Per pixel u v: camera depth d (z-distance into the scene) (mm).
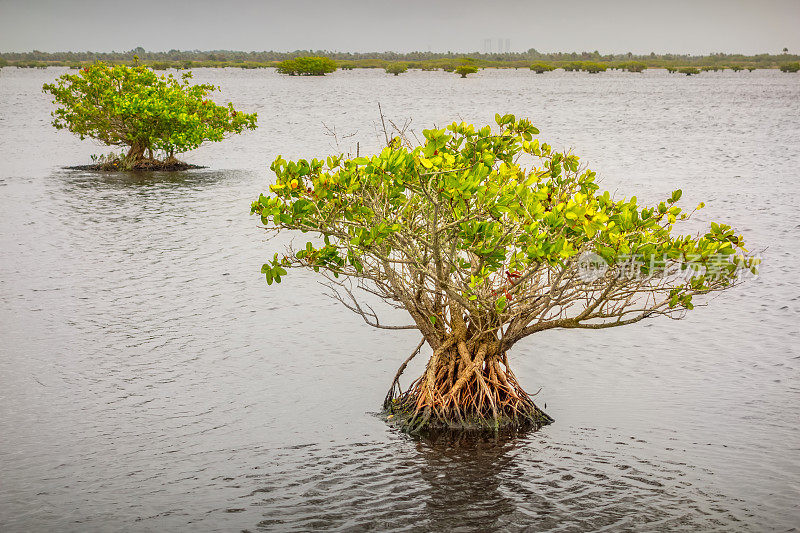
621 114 94875
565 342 15688
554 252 9820
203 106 41312
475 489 9914
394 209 11352
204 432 11547
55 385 13195
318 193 10344
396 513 9328
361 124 75312
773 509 9305
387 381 13656
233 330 16234
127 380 13469
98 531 8859
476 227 10312
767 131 70125
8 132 64375
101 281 19766
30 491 9773
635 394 12977
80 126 41000
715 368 14102
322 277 20688
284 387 13297
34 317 16844
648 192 34281
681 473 10234
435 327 12289
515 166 11547
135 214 28922
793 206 30438
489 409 11766
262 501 9594
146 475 10227
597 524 9039
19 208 29734
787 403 12430
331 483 10070
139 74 41531
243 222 27703
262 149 52688
